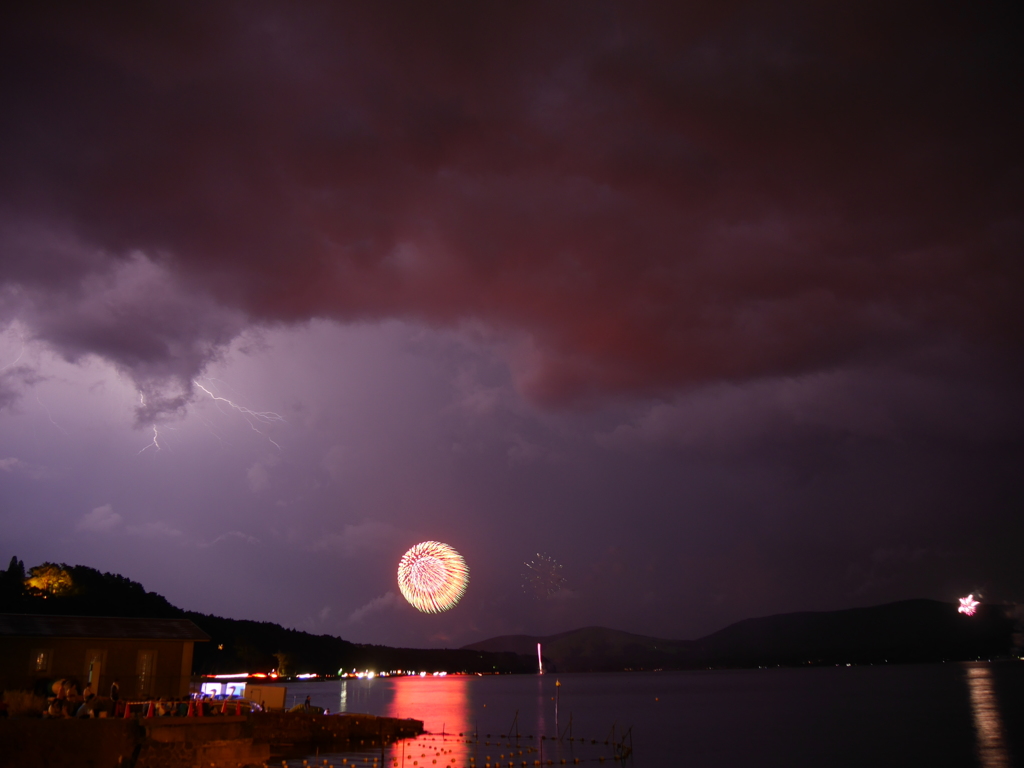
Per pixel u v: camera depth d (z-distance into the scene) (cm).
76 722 2619
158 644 4784
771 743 7312
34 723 2509
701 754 6462
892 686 19725
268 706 5716
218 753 3064
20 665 4288
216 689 4556
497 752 6128
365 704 15238
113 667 4588
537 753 6272
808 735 8038
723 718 10706
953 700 13288
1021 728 8281
